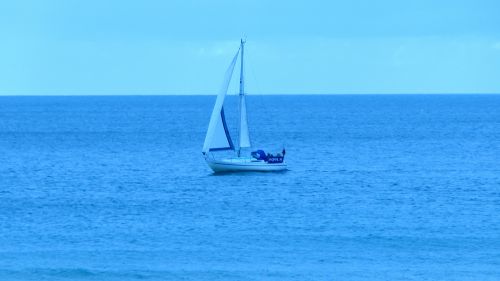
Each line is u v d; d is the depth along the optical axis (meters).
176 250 125.44
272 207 166.62
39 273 109.75
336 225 147.12
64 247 127.31
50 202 175.25
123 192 190.50
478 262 118.62
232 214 158.38
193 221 151.00
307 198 178.75
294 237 136.00
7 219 153.12
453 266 116.06
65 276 108.62
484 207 166.88
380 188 196.50
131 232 140.12
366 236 137.12
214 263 117.06
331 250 126.38
